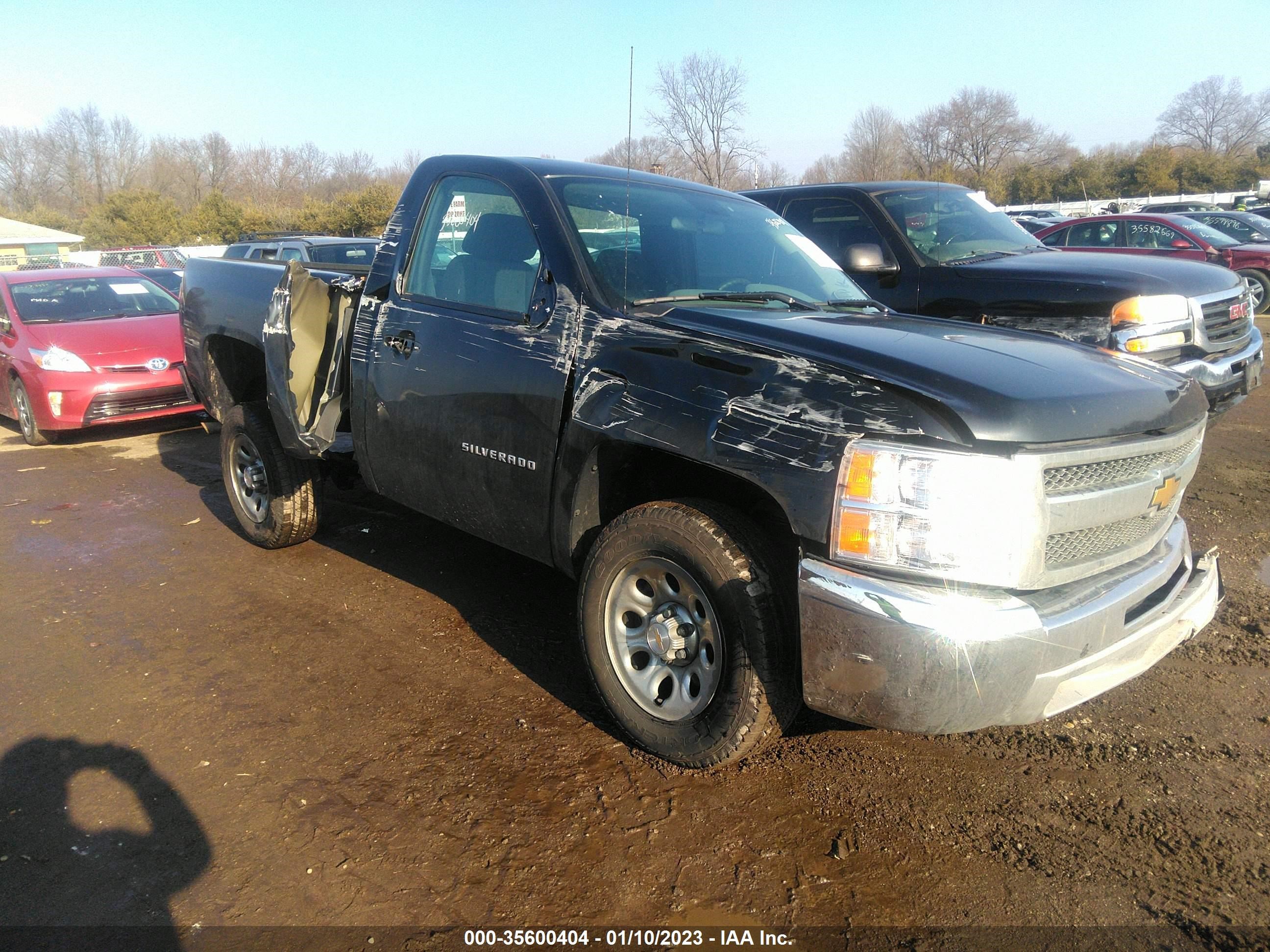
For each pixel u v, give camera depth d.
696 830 2.61
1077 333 5.29
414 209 3.89
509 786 2.81
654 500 3.21
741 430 2.55
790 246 4.06
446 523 3.72
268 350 4.12
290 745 3.05
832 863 2.47
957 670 2.26
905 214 6.14
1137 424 2.55
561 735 3.10
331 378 4.09
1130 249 13.83
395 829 2.61
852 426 2.38
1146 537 2.75
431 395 3.52
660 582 2.86
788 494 2.43
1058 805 2.71
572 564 3.15
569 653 3.74
